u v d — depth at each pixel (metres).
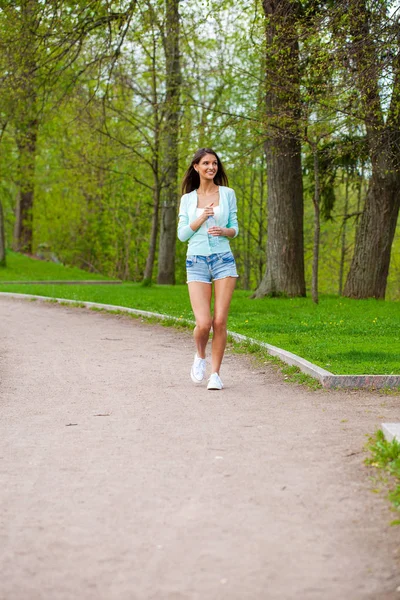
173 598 3.05
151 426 6.03
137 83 25.83
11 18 18.45
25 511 4.09
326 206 24.11
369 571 3.29
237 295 22.55
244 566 3.34
